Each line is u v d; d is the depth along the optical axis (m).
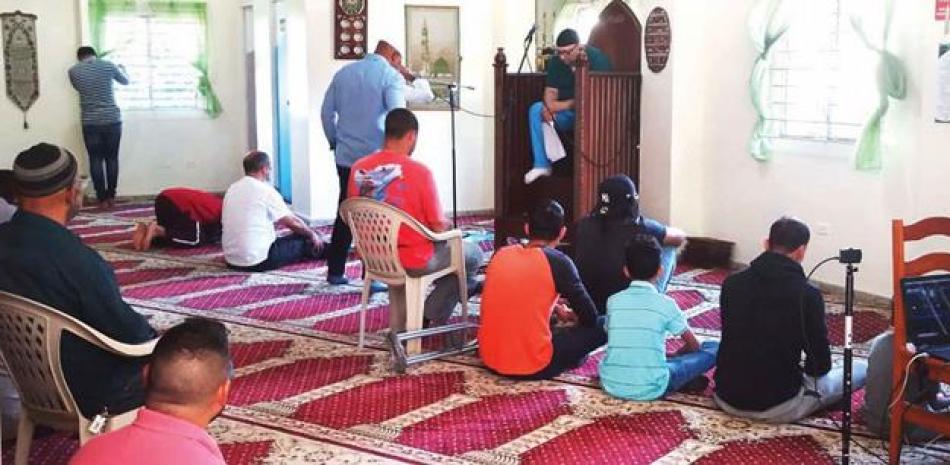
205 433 2.08
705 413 4.20
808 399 4.03
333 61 9.14
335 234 6.71
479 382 4.64
